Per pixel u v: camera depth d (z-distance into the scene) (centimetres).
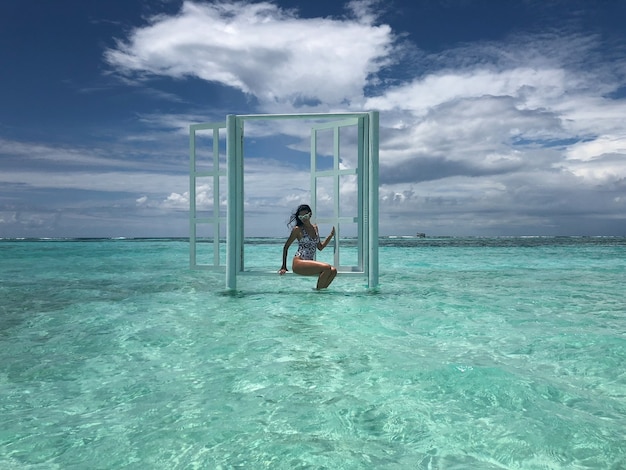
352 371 340
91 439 234
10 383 327
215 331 484
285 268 799
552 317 546
